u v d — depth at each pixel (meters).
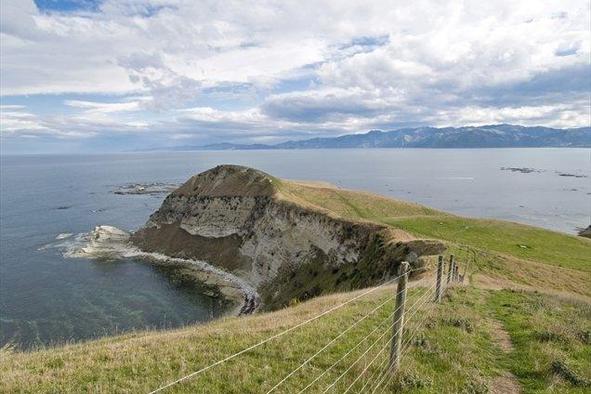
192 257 114.12
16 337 63.47
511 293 28.66
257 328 16.52
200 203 125.00
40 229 143.38
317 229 87.06
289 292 83.62
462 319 17.58
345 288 66.00
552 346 14.87
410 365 12.35
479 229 82.06
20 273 95.62
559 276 49.22
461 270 42.84
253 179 123.06
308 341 14.10
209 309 79.94
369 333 15.16
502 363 13.56
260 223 106.38
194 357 12.62
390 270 55.88
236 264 105.25
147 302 81.19
